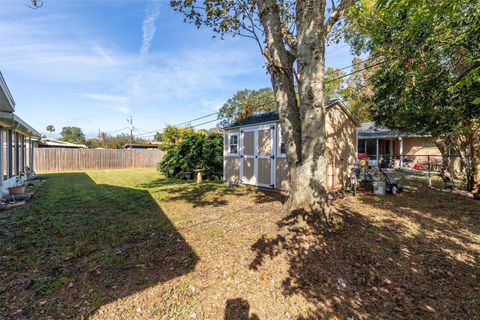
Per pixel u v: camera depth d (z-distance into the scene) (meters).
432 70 6.65
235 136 10.09
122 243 3.76
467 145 8.03
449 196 7.11
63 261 3.17
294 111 4.54
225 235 3.93
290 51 4.67
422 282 2.62
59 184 10.44
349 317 2.12
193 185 10.05
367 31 7.99
